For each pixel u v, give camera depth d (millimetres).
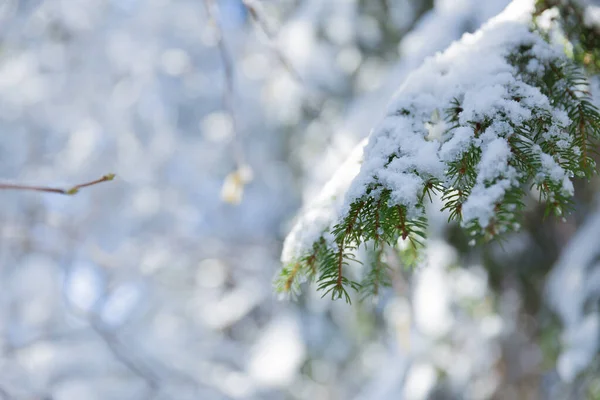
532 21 1137
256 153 5254
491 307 3207
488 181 823
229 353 5207
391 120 999
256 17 1781
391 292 3369
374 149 956
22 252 4855
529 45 1081
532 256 3373
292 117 3957
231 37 4902
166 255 4816
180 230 5352
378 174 901
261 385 4125
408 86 1059
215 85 5598
